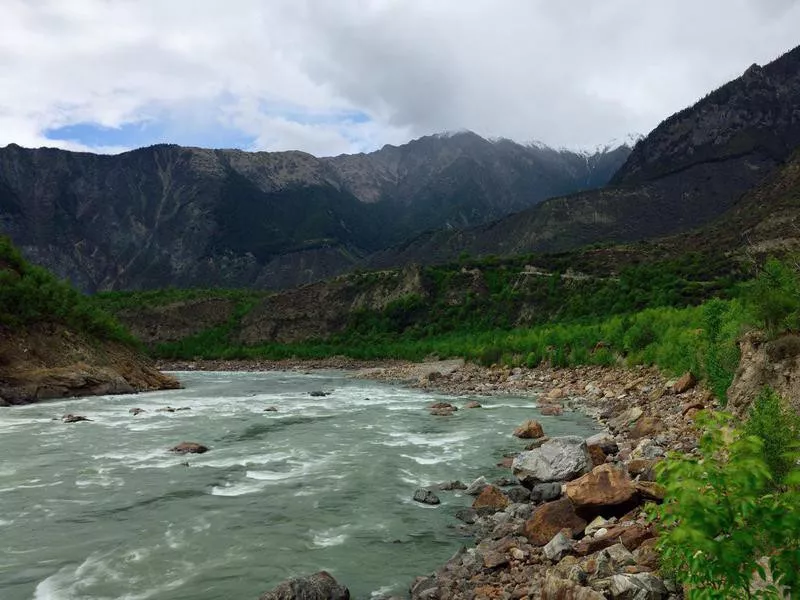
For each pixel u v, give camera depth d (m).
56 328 49.56
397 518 15.39
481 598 9.88
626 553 10.10
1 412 36.38
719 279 80.56
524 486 17.59
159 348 112.75
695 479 5.00
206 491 18.02
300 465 21.44
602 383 41.41
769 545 4.89
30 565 12.39
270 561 12.56
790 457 5.30
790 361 15.87
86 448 24.56
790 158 119.81
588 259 110.00
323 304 123.62
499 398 42.69
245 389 54.50
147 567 12.27
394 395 47.28
